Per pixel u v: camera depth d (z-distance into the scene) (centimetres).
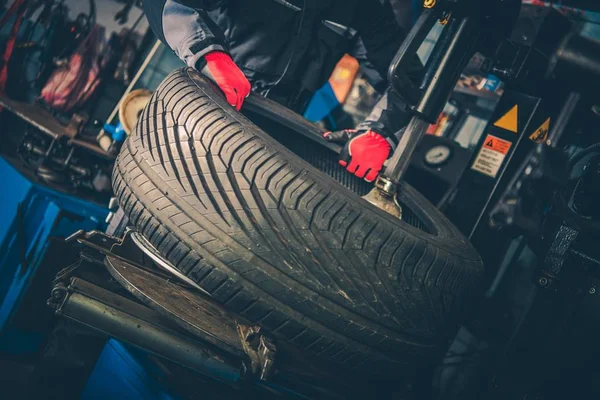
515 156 204
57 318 148
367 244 139
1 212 206
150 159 148
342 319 138
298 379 142
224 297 137
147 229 144
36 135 246
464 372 196
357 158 186
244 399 153
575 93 180
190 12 175
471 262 162
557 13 176
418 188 231
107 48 282
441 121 266
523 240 201
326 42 215
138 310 140
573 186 166
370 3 204
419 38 155
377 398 166
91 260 149
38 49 283
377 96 287
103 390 156
